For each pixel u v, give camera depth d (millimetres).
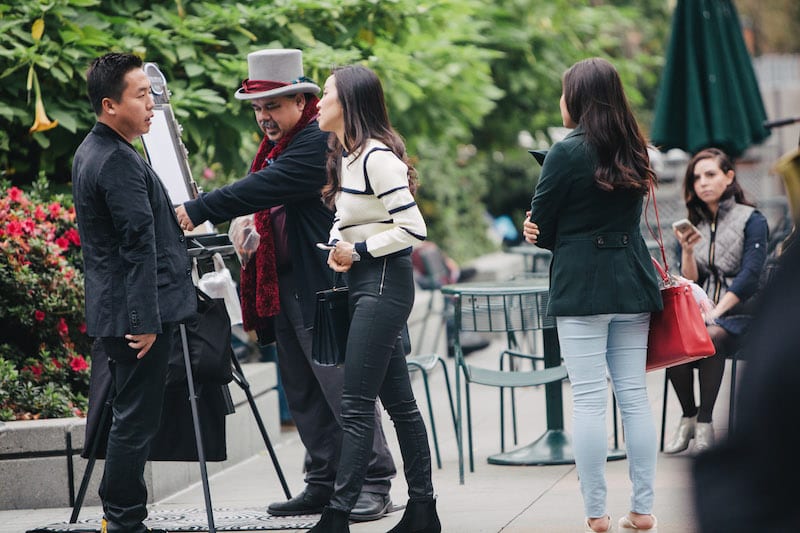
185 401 10883
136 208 9367
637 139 9719
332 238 10148
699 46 18656
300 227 11172
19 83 15555
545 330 14422
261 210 10961
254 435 15984
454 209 37062
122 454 9867
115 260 9609
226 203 10773
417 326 23094
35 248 14188
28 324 14156
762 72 63969
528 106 27656
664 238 22469
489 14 25594
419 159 34562
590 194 9664
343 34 18297
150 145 11078
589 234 9742
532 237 10031
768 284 2932
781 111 53688
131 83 9625
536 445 14398
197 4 17781
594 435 9898
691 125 18422
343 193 9836
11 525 11773
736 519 2838
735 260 13867
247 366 16844
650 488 10141
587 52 28359
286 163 10867
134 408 9852
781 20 66625
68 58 15477
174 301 9742
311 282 11102
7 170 16359
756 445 2830
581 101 9719
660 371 21172
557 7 26844
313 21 18141
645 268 9859
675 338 10039
